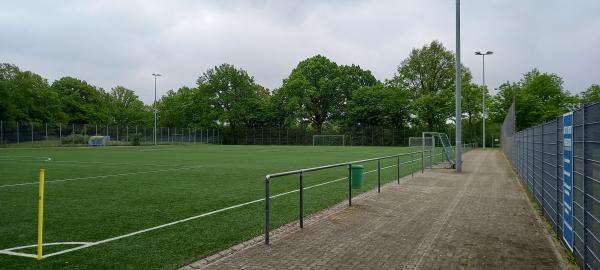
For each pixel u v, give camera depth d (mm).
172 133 76188
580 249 6051
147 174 18984
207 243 7230
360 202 11352
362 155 37906
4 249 6809
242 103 84938
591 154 5488
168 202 11383
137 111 108875
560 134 7695
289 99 81438
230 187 14484
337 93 81688
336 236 7691
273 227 8438
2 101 62250
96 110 87812
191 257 6434
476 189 14336
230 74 83438
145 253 6633
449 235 7812
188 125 89375
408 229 8258
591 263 5488
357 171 11977
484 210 10383
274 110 84812
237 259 6332
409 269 5898
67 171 20234
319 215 9578
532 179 12727
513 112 26797
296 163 26938
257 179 17016
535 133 11828
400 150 52281
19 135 52531
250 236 7723
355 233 7918
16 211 10023
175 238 7566
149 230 8148
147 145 69000
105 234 7828
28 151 41969
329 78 82812
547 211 9266
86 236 7684
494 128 74188
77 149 48375
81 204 11023
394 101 77250
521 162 17516
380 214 9734
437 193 13242
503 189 14414
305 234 7832
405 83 77500
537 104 63688
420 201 11641
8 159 29203
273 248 6910
